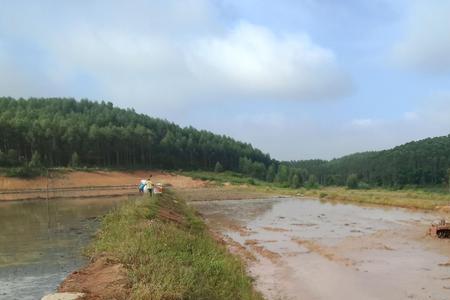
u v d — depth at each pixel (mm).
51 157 111000
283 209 54969
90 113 164375
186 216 35000
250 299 13750
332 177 147750
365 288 17031
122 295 10891
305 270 20078
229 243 27484
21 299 12398
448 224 29922
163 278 11758
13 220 33781
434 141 159375
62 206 49500
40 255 18719
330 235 31625
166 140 140625
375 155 162500
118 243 17094
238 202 68188
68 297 11141
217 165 146125
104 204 52062
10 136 104438
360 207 56406
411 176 127688
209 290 12219
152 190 40844
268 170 151625
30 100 168000
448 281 17875
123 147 125750
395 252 24391
